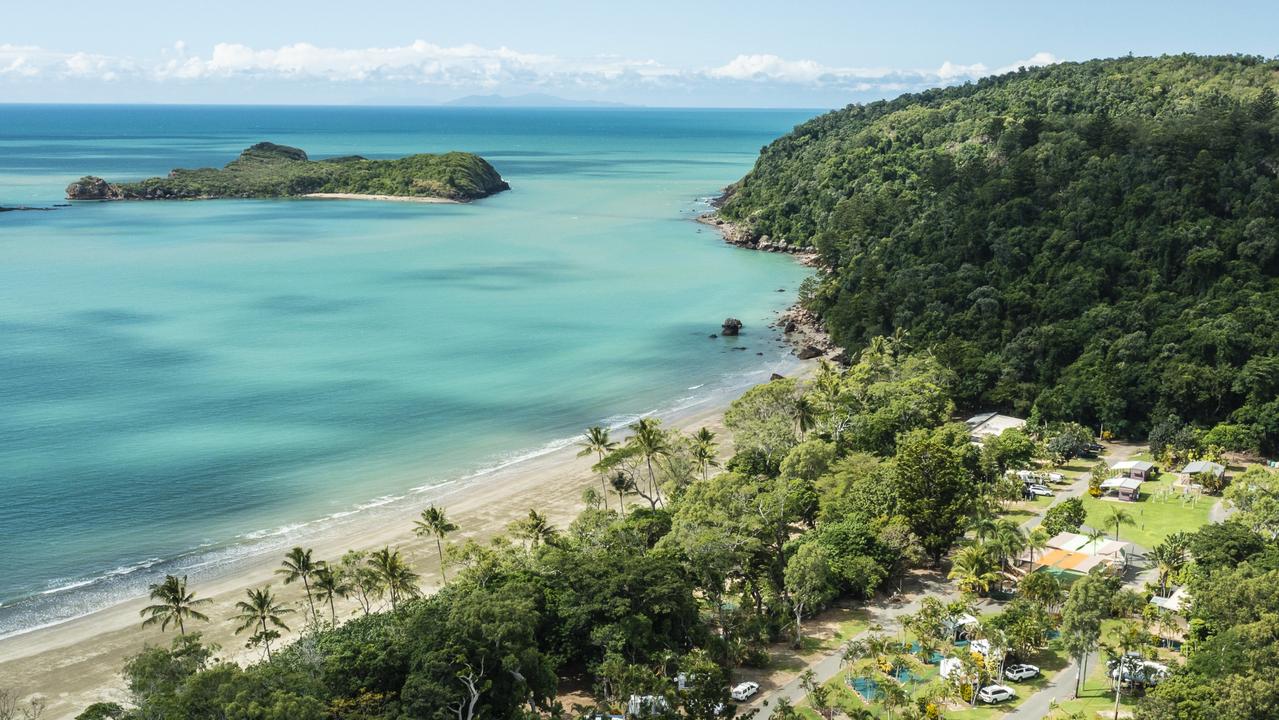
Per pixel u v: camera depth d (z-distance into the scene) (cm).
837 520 11350
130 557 11412
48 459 14225
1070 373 16500
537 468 14562
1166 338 16162
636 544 10600
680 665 8081
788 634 9481
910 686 8388
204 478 13762
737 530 10450
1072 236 19700
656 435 12888
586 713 7844
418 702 7019
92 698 8556
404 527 12312
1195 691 7175
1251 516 10744
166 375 18625
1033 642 8850
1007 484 12281
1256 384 14425
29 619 9988
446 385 18575
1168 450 14112
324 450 15025
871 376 16525
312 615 10081
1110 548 10594
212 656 9062
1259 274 17250
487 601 8044
